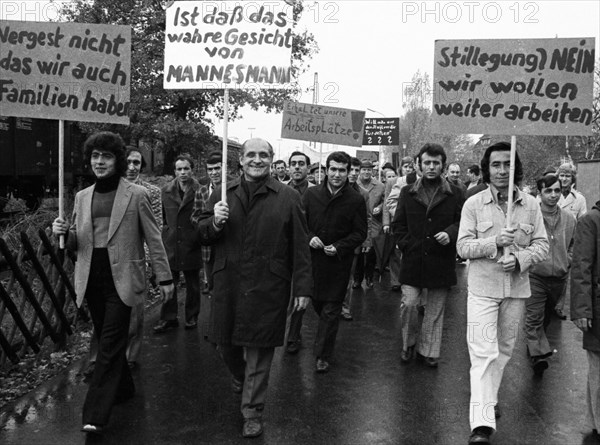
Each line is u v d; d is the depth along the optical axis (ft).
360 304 27.78
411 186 18.29
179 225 21.77
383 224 30.48
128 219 14.15
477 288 13.44
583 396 15.78
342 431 13.56
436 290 17.97
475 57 14.39
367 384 16.69
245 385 13.37
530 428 13.71
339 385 16.61
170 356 18.95
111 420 14.01
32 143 41.52
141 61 53.42
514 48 14.15
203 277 29.58
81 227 14.12
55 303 18.76
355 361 18.86
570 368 18.24
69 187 46.09
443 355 19.56
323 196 18.20
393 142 52.47
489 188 14.01
